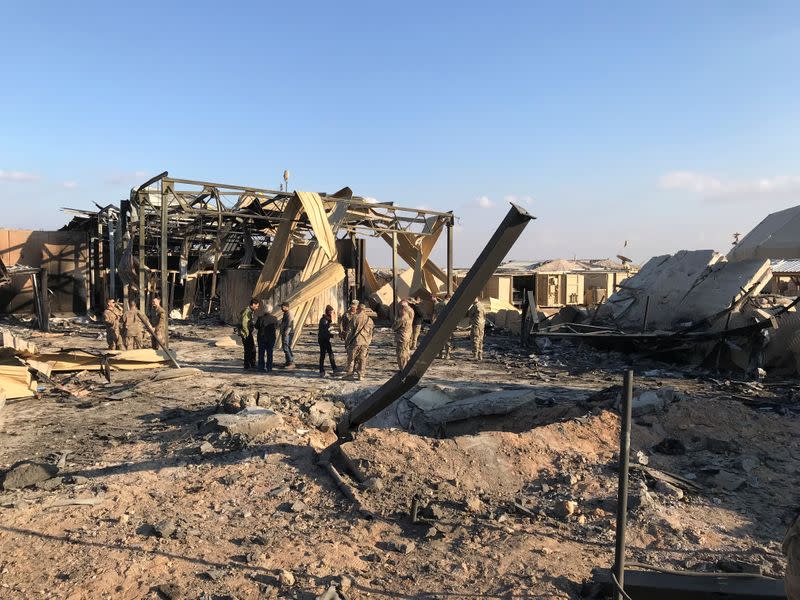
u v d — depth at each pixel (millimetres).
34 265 28281
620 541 3617
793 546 2889
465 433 10641
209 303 28531
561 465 7379
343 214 20328
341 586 4504
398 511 6055
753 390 12883
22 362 11633
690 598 4023
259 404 10133
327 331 13695
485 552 5176
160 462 7391
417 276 25266
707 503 6434
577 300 37062
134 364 14070
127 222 24141
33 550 5074
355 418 6438
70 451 7914
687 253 19719
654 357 17047
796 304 16031
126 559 4906
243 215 18688
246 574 4695
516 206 3820
